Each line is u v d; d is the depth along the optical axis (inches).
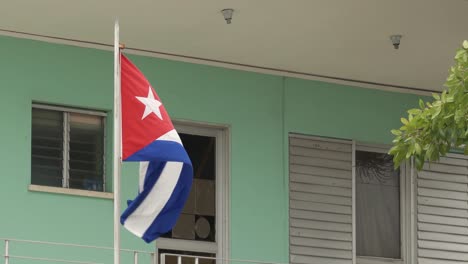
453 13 684.1
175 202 562.6
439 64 732.7
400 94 759.7
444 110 593.6
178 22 677.9
